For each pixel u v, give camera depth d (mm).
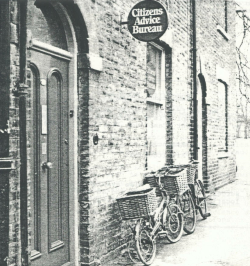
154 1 5840
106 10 5625
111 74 5777
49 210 4715
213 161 12281
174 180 6711
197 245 6645
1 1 3605
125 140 6227
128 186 6289
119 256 5961
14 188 3725
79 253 5172
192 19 9859
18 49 3764
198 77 11008
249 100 17078
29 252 3873
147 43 7613
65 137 5039
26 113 3812
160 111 8203
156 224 6031
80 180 5184
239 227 7875
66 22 5016
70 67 5109
